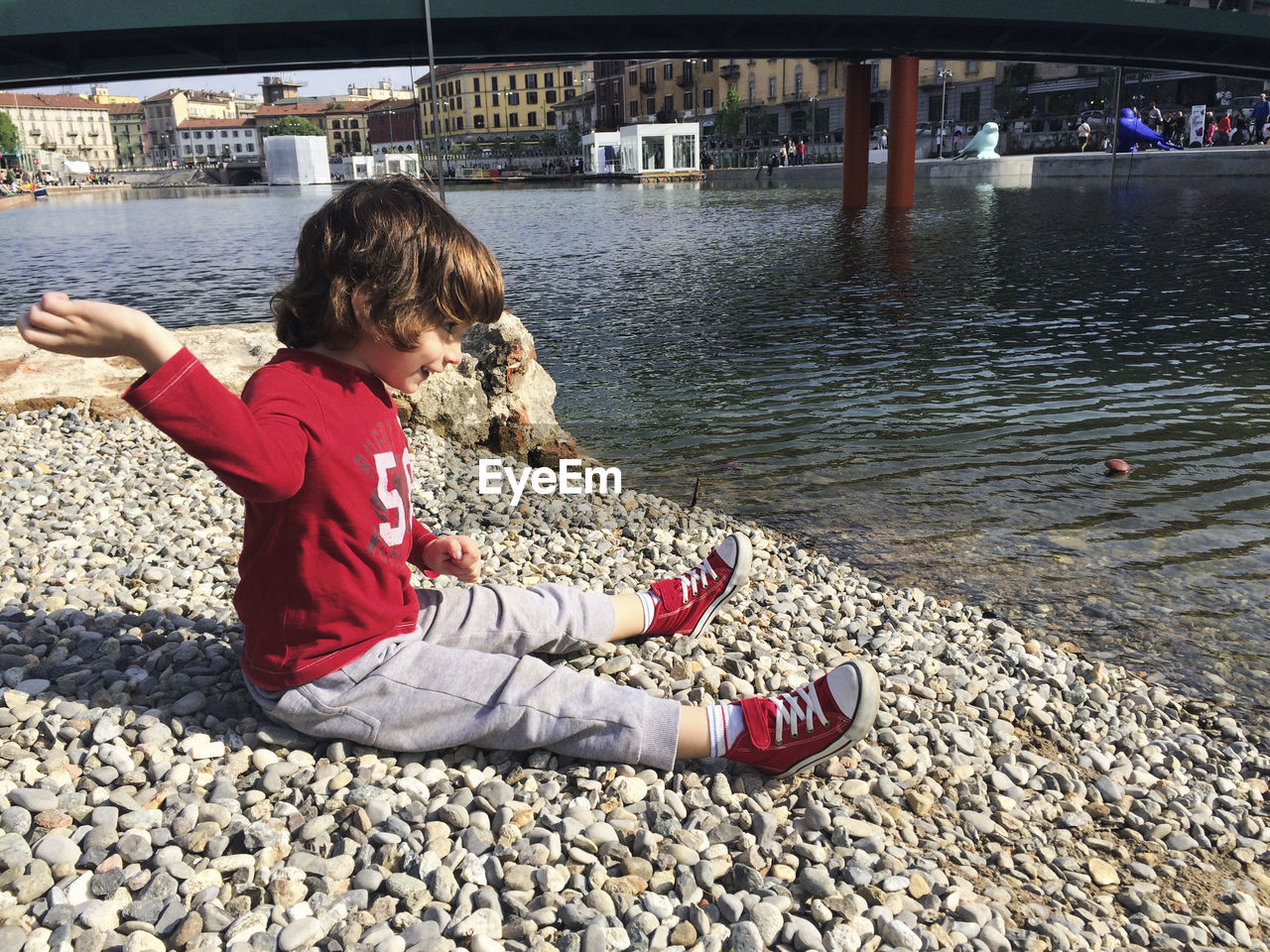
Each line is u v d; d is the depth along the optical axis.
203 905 1.34
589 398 6.09
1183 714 2.44
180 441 1.29
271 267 14.11
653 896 1.46
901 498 4.14
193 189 64.88
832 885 1.53
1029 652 2.72
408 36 17.38
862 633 2.70
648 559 3.30
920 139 43.31
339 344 1.60
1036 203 21.44
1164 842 1.86
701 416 5.59
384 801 1.61
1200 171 25.75
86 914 1.30
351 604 1.67
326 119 112.25
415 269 1.50
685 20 17.73
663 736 1.77
